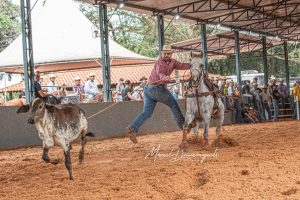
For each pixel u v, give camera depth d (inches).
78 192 306.3
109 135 854.5
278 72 2314.2
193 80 484.1
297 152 441.4
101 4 921.5
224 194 275.1
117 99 1019.3
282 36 1696.6
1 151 666.8
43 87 903.1
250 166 366.9
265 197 265.0
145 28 2073.1
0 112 710.5
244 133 740.7
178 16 1104.2
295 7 1307.8
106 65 927.7
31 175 399.2
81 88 944.3
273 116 1366.9
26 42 760.3
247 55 2196.1
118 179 343.9
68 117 368.2
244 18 1339.8
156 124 954.1
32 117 344.2
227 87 1283.2
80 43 1144.8
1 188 339.6
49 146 359.6
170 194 288.2
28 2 765.9
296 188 283.4
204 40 1262.3
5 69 1170.6
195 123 514.3
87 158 494.3
